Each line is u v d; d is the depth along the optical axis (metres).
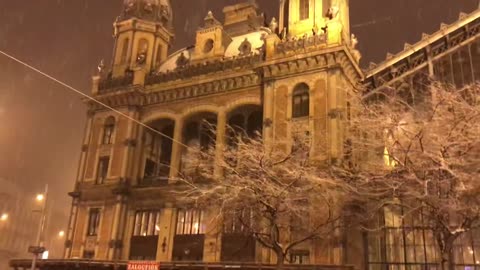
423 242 28.91
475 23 32.66
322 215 27.91
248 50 40.44
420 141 21.39
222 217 30.77
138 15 46.66
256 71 36.47
